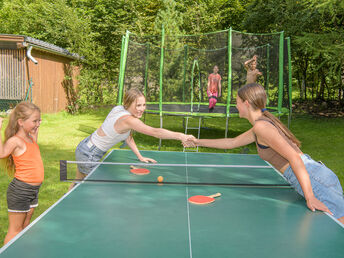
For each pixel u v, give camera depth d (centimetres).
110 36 1811
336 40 1275
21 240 153
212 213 198
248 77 856
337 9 1220
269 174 310
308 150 843
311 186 208
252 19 1702
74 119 1305
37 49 1215
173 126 1240
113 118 296
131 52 1022
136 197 228
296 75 1870
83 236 159
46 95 1314
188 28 2000
